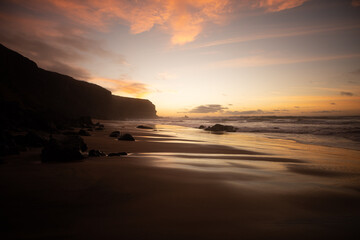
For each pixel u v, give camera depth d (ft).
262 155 32.83
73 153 22.74
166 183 15.10
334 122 136.77
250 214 10.37
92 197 11.91
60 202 11.03
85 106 313.94
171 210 10.53
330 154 34.86
